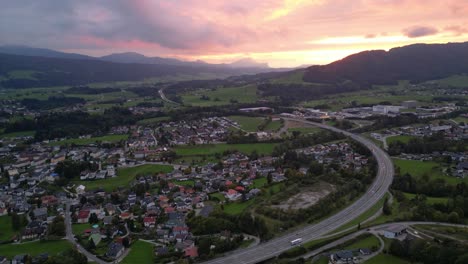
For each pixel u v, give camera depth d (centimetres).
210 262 16075
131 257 17338
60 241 19562
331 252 15750
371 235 17138
